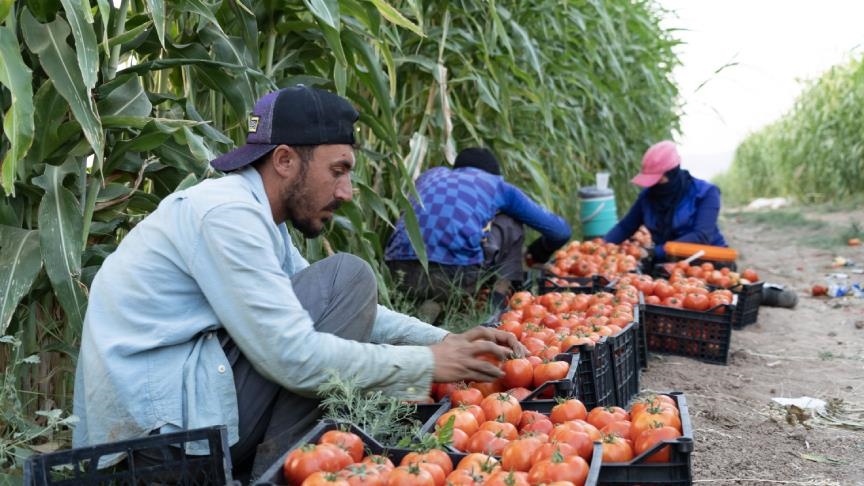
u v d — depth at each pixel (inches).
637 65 343.3
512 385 109.3
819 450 131.0
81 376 90.4
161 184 126.6
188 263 86.5
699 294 184.4
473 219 189.3
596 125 332.2
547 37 244.5
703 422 142.7
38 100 104.0
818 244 407.5
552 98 259.4
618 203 383.2
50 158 107.9
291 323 86.5
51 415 94.4
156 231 88.4
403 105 197.3
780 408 152.1
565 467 77.0
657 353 188.1
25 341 112.5
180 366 86.9
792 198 663.8
